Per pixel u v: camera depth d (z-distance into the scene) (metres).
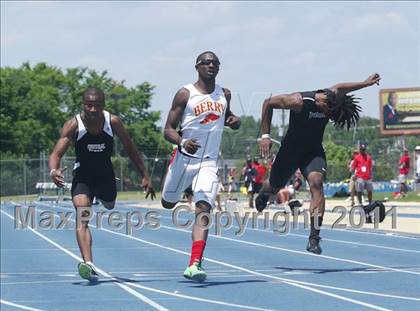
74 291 10.91
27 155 85.75
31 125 86.44
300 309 9.26
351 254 15.48
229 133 25.27
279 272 12.73
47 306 9.75
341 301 9.76
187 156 11.21
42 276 12.89
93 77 93.75
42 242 20.38
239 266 13.78
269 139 11.90
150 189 11.48
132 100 85.81
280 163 12.12
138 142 83.56
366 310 9.11
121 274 12.98
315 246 11.88
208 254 16.06
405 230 20.09
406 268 13.01
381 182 40.31
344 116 11.77
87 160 11.12
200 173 11.19
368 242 17.92
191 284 11.39
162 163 39.25
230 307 9.45
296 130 11.85
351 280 11.58
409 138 33.66
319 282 11.41
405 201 30.78
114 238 21.14
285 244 18.12
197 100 11.11
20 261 15.66
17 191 55.06
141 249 17.94
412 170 37.00
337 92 11.67
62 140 10.96
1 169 55.06
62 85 97.75
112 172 11.34
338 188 39.09
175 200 11.81
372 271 12.63
